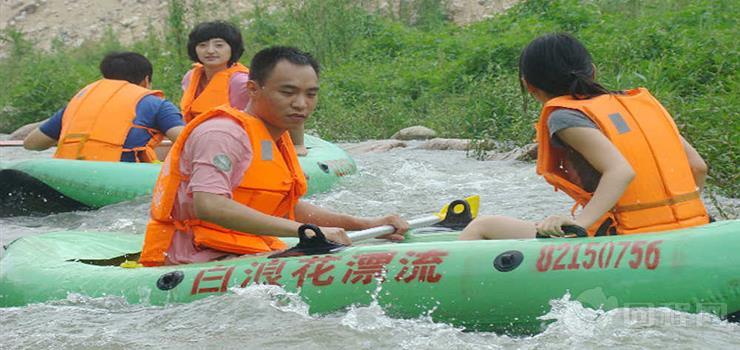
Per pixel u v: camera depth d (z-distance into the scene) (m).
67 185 7.04
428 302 3.67
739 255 3.43
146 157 7.59
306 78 4.14
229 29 7.68
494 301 3.59
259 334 3.61
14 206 7.08
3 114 15.64
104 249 4.81
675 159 3.82
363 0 20.22
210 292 3.94
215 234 4.27
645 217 3.76
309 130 13.05
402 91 14.37
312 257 3.93
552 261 3.58
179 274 4.03
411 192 7.67
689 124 7.48
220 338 3.60
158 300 3.99
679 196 3.79
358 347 3.47
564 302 3.52
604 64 11.23
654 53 11.41
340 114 13.09
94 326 3.83
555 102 3.81
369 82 14.70
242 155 4.13
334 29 16.88
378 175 8.55
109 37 21.08
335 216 4.57
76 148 7.38
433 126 12.38
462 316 3.63
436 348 3.44
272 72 4.12
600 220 3.78
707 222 3.87
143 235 5.12
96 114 7.43
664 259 3.48
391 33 17.11
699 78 10.28
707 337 3.35
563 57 3.85
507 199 7.06
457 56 15.43
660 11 14.10
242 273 3.95
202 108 7.70
